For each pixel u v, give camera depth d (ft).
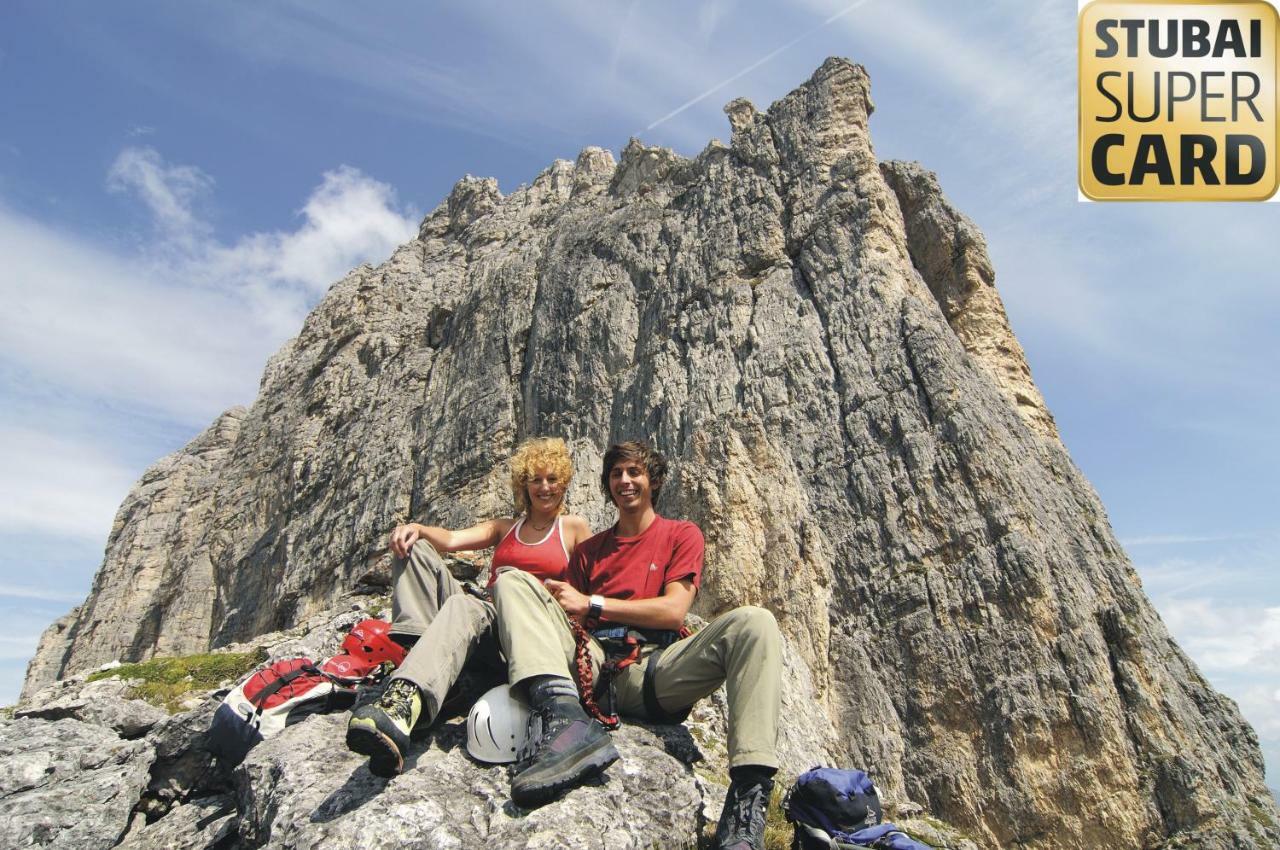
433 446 127.13
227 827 16.81
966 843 33.24
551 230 150.30
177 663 36.70
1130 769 57.16
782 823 18.38
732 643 16.19
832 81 123.54
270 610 131.13
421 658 15.11
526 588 16.44
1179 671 70.59
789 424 88.43
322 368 164.96
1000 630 65.41
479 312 141.49
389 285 171.73
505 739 15.67
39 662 166.40
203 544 154.51
